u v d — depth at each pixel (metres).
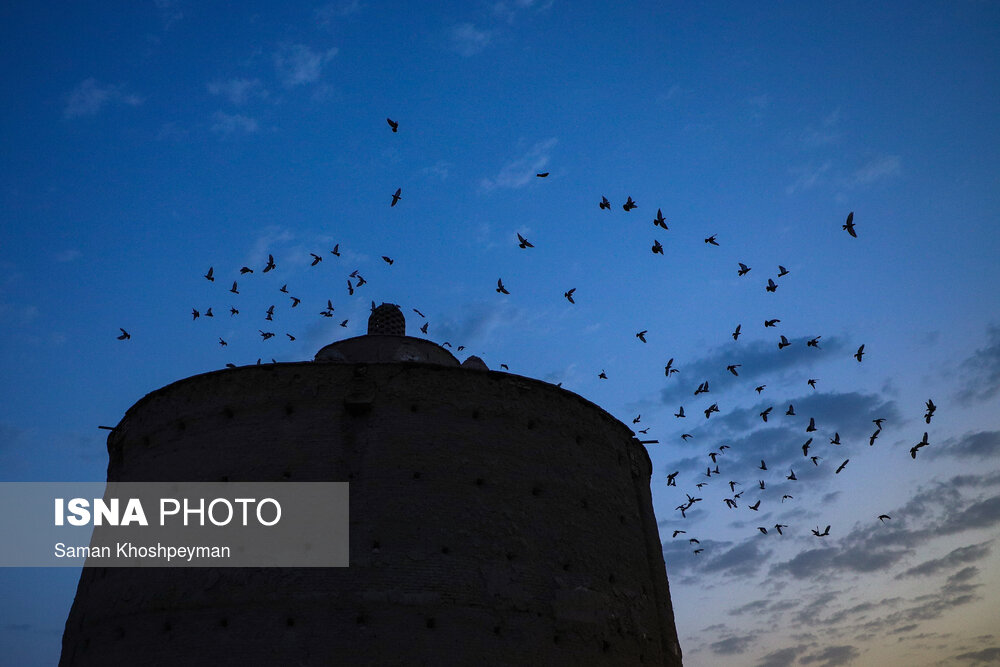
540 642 25.80
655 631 29.98
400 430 27.41
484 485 27.44
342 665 23.42
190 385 29.42
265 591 24.64
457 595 25.11
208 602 24.92
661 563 32.50
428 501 26.38
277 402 27.88
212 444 27.86
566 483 29.42
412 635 24.12
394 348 33.62
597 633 27.30
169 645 24.64
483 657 24.55
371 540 25.36
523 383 30.16
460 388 28.80
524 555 26.94
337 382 28.14
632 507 32.19
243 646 23.91
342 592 24.45
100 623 26.58
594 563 28.61
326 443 27.02
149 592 26.03
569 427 30.77
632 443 34.34
